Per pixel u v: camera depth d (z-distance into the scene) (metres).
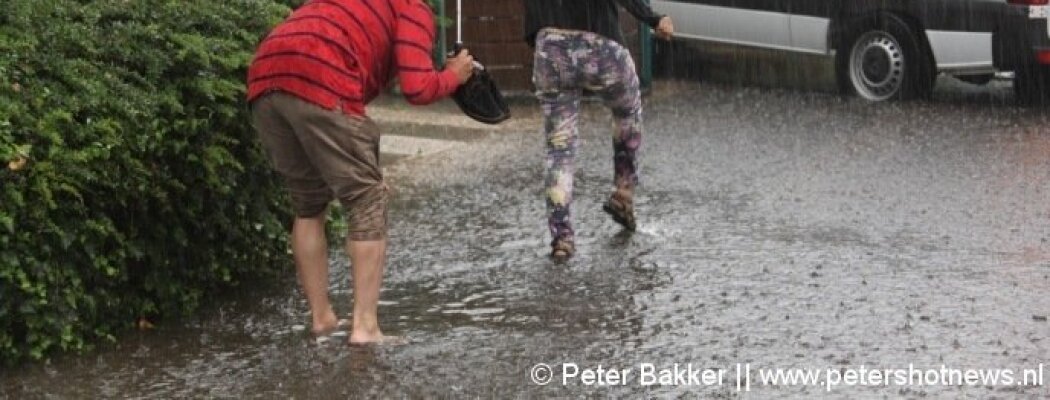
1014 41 16.48
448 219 11.35
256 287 9.35
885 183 12.59
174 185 8.27
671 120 16.22
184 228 8.64
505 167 13.53
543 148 14.51
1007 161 13.58
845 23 17.66
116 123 7.83
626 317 8.66
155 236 8.38
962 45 16.91
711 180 12.80
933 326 8.40
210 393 7.41
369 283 8.13
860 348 8.03
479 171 13.34
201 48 8.53
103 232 7.80
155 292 8.58
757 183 12.65
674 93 18.22
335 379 7.61
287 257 9.71
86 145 7.74
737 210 11.55
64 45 8.27
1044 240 10.45
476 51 17.53
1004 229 10.80
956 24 16.89
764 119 16.23
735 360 7.87
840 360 7.84
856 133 15.24
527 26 10.15
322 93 7.79
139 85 8.31
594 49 10.02
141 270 8.43
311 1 8.06
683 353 7.99
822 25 17.80
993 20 16.61
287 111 7.86
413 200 12.07
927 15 17.08
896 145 14.49
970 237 10.55
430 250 10.34
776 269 9.67
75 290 7.78
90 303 7.86
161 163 8.30
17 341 7.68
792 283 9.32
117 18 8.90
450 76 8.06
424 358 7.93
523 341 8.22
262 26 9.48
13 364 7.69
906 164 13.48
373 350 8.05
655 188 12.48
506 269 9.80
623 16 17.41
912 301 8.89
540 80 10.08
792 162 13.64
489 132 15.41
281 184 9.45
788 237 10.59
